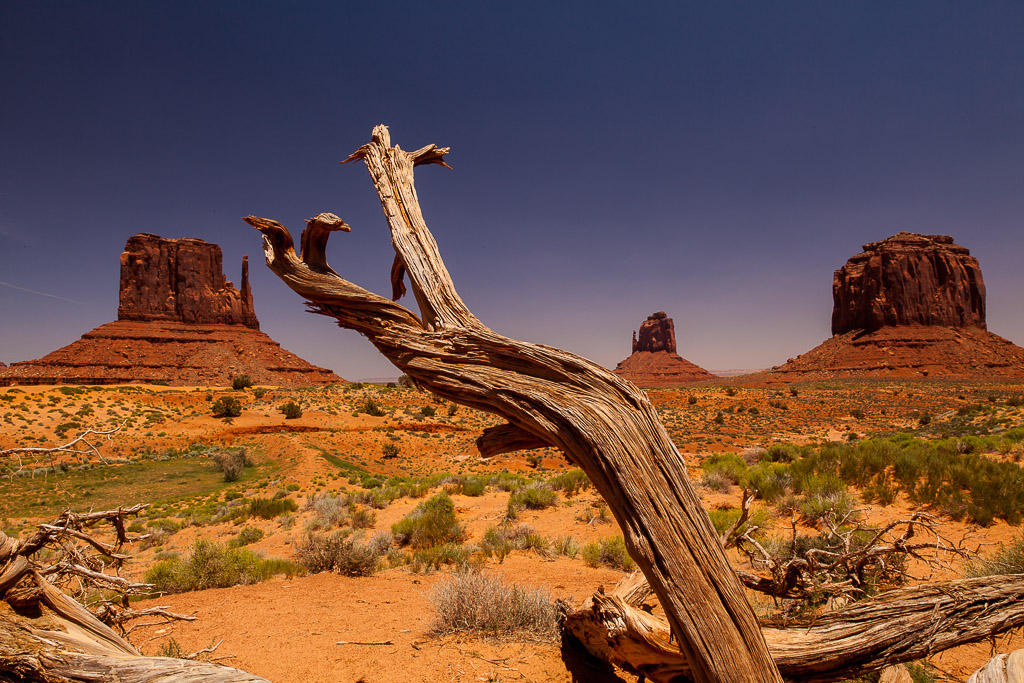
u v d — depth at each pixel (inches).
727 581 80.4
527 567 341.1
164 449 1973.4
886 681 130.3
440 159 138.5
